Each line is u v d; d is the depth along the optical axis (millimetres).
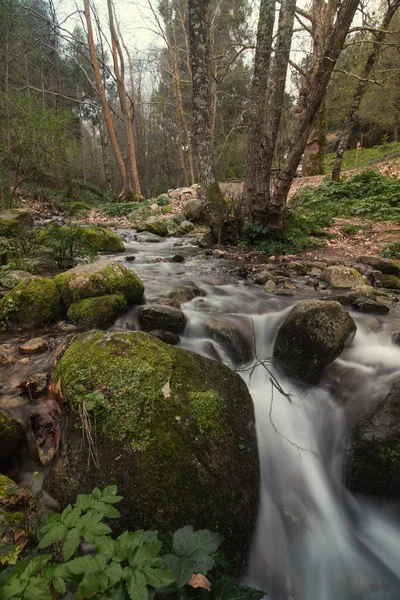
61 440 2090
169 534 1698
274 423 2861
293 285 5500
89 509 1270
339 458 2656
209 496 1880
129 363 2281
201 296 4883
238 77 19938
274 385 3146
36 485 1980
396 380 3025
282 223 8008
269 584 2006
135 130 34594
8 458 2086
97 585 990
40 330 3570
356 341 3766
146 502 1755
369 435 2529
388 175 14320
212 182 7977
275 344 3551
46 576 1034
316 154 18672
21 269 5152
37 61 21984
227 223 8156
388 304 4707
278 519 2320
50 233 5574
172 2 19453
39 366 2881
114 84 32844
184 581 1201
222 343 3625
